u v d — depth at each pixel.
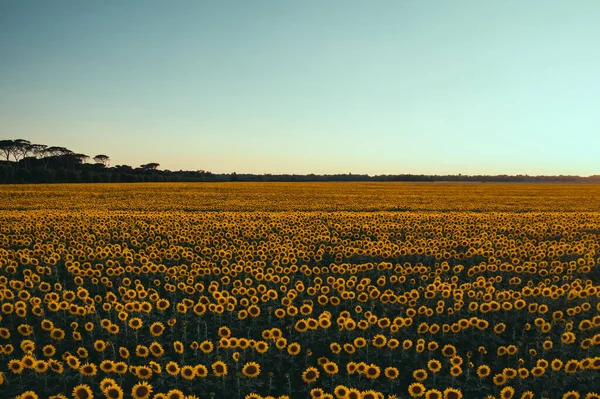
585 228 27.27
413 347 10.87
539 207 42.16
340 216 30.67
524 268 16.47
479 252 18.84
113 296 12.11
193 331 11.58
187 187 67.44
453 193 61.25
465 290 14.13
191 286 13.75
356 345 9.91
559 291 13.22
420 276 15.66
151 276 15.93
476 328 11.87
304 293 14.74
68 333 11.27
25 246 20.27
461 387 9.10
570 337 10.22
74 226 23.91
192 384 8.91
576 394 7.83
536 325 11.22
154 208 37.81
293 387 9.16
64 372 9.15
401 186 81.62
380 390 8.95
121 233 23.22
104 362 8.51
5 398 8.30
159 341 10.89
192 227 24.64
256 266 16.12
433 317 12.71
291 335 11.21
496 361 10.30
